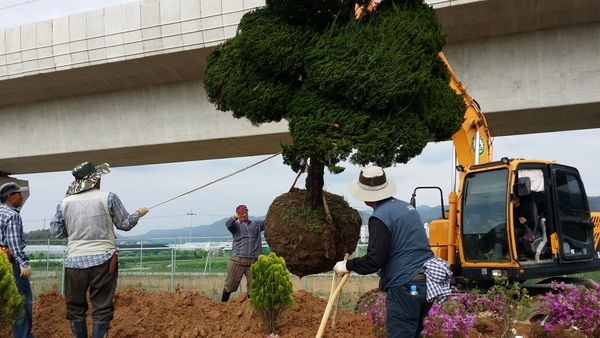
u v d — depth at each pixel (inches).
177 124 642.8
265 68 199.3
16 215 249.1
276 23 200.1
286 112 201.8
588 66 478.3
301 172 208.2
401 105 190.4
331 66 182.7
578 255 337.1
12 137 744.3
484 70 507.5
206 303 270.7
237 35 212.2
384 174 176.1
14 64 636.7
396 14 197.8
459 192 352.2
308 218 212.1
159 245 829.2
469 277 342.3
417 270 166.7
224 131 615.5
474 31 494.9
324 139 183.2
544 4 454.9
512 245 319.0
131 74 627.5
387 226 168.6
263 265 232.2
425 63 193.3
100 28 593.0
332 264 215.6
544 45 490.0
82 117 700.0
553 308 243.0
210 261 785.6
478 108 371.2
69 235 221.5
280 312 234.8
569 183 351.9
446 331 211.2
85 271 216.4
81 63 606.9
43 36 622.2
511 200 321.1
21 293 247.1
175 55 569.6
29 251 765.9
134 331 247.3
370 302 341.1
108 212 221.6
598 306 237.0
